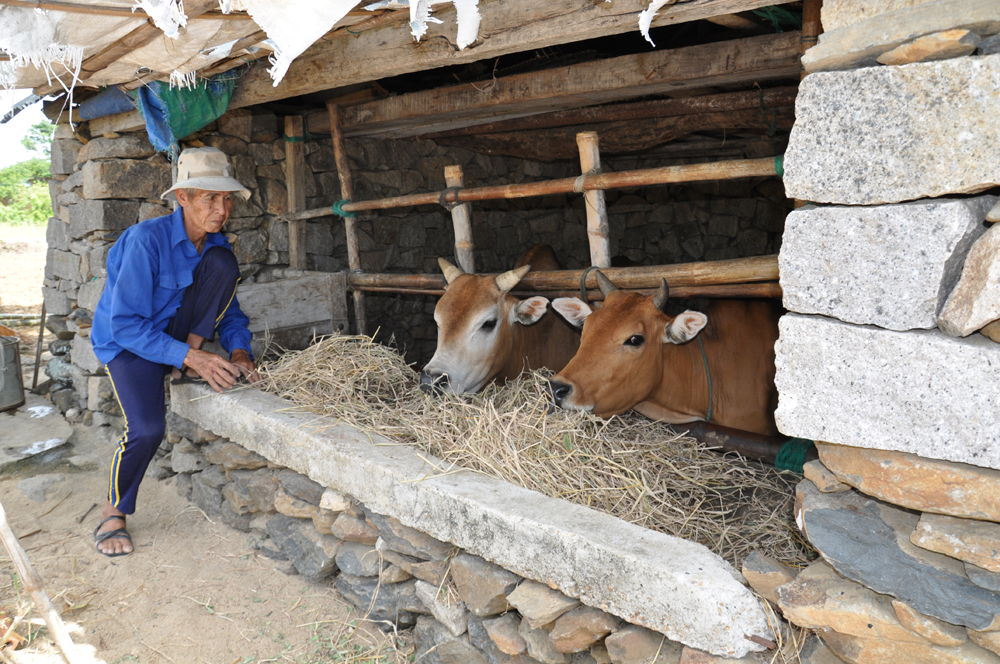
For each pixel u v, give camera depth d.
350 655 2.74
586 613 2.14
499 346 3.82
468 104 4.30
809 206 1.70
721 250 7.57
